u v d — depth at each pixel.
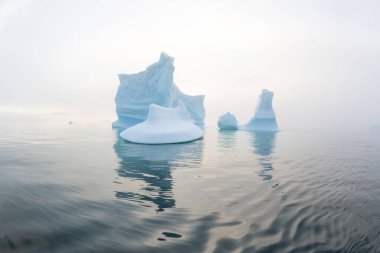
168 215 4.66
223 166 9.68
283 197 5.85
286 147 16.89
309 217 4.64
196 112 35.25
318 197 5.90
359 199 5.82
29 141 17.03
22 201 5.16
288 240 3.76
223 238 3.79
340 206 5.29
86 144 15.88
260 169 9.23
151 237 3.79
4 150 12.76
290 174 8.48
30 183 6.55
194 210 4.94
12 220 4.23
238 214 4.74
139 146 15.26
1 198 5.23
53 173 7.88
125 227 4.12
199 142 18.39
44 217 4.43
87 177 7.49
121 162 10.09
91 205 5.12
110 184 6.79
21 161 9.80
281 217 4.62
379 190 6.64
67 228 4.03
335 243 3.70
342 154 14.12
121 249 3.42
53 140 17.94
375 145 19.72
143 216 4.60
